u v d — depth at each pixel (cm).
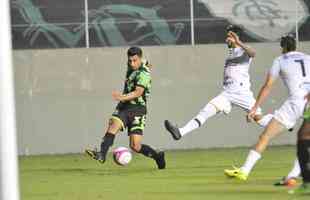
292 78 3072
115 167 4119
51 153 5103
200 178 3434
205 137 5144
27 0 5022
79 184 3319
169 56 5112
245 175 3250
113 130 3747
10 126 1365
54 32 5062
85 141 5109
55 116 5091
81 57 5084
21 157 4947
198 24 5112
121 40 5091
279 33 5128
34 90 5075
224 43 5125
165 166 3991
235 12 5119
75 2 5056
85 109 5100
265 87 3128
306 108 2817
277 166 3947
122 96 3719
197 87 5138
